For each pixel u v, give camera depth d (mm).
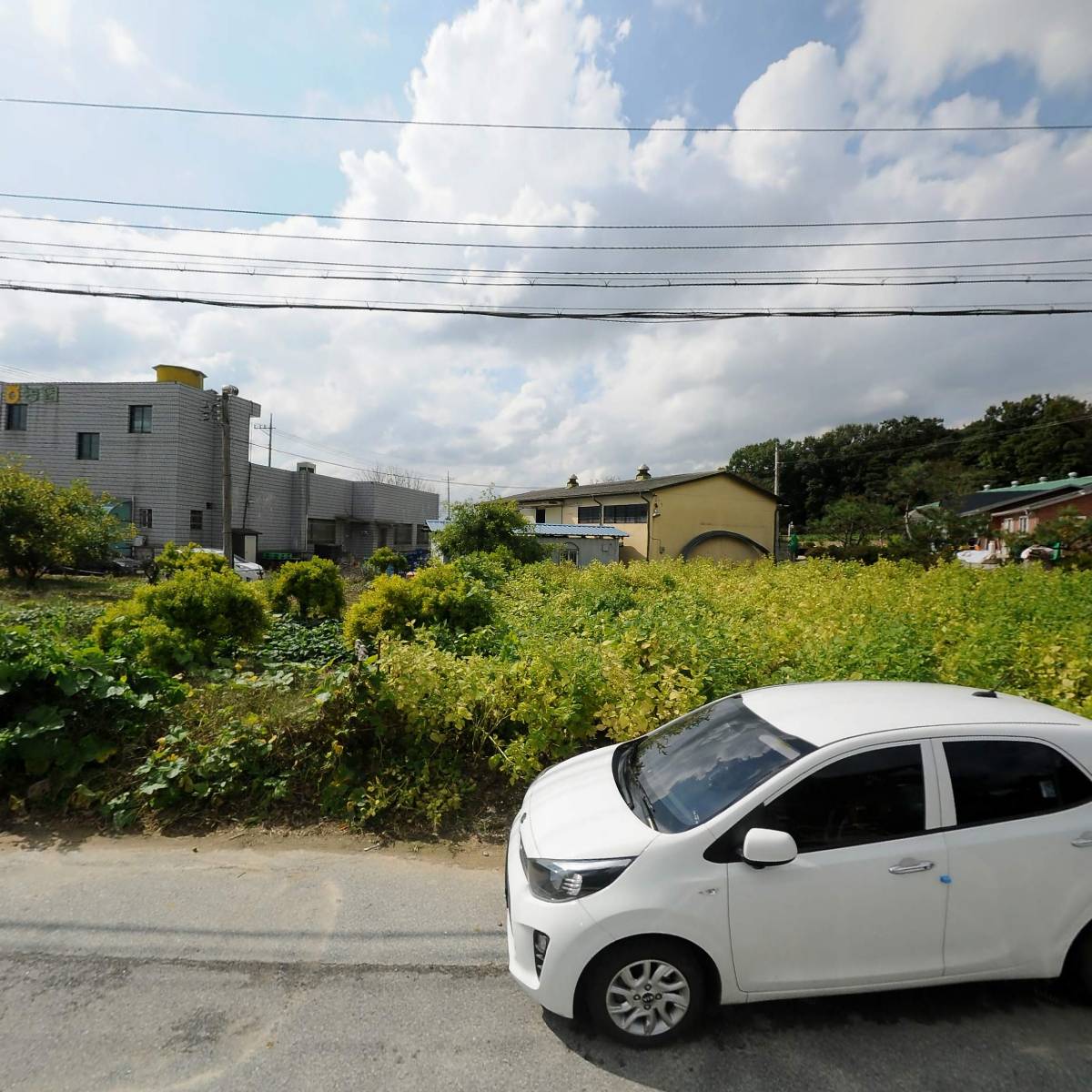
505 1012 2777
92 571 26062
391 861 4137
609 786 3369
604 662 5355
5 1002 2773
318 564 13484
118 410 30953
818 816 2734
